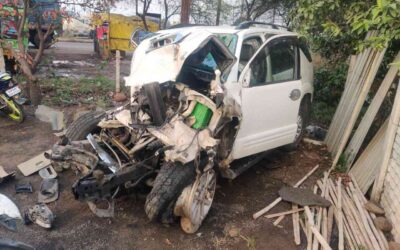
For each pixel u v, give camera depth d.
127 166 3.66
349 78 5.88
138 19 13.80
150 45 4.73
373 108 5.00
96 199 3.43
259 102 4.49
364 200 4.38
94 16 8.63
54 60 12.30
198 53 3.89
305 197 4.35
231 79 4.11
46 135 5.81
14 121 6.29
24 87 7.39
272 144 4.93
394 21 3.73
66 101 7.36
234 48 4.30
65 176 4.58
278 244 3.66
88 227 3.69
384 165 4.21
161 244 3.53
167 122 3.70
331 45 6.46
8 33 8.02
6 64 8.54
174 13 13.12
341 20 4.82
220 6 11.84
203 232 3.75
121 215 3.91
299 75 5.34
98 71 10.91
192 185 3.58
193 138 3.57
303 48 5.57
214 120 3.74
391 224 3.88
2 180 4.29
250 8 10.55
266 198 4.48
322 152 5.91
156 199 3.43
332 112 7.30
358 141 5.14
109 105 7.36
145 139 3.73
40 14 7.61
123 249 3.42
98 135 4.25
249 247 3.57
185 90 3.92
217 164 4.11
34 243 3.39
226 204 4.29
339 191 4.58
